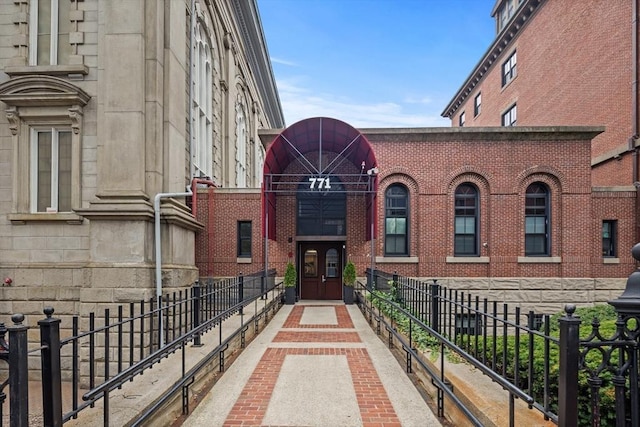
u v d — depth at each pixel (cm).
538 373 632
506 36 3155
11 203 1294
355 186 1841
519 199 1716
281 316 1412
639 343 322
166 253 1297
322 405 613
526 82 2903
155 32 1293
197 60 1775
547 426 418
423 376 707
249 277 1371
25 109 1277
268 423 554
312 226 1873
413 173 1739
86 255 1270
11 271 1268
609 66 2056
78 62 1269
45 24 1315
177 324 1252
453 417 551
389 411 592
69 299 1253
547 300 1672
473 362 443
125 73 1248
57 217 1267
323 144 1781
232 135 2423
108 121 1240
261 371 779
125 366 1159
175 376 610
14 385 325
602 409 541
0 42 1302
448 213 1731
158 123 1295
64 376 1197
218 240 1727
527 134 1714
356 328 1197
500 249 1700
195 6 1680
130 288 1188
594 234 1711
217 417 573
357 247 1814
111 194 1219
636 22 1870
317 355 890
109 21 1259
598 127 1689
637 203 1703
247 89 3062
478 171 1723
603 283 1681
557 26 2519
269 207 1681
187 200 1572
